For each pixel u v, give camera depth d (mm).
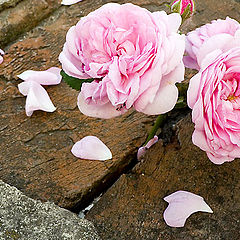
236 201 750
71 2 891
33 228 726
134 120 807
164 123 809
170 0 897
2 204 736
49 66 844
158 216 745
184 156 775
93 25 698
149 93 687
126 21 699
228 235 734
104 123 805
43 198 759
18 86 815
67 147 789
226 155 706
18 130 799
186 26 872
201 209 737
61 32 873
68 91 826
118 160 782
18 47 858
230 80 712
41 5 891
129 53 697
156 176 765
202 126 698
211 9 891
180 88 770
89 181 769
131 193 757
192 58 743
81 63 723
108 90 685
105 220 744
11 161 780
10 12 883
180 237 734
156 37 684
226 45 708
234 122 708
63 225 730
